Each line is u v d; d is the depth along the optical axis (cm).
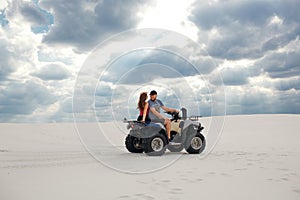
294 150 711
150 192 335
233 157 599
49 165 516
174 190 343
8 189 350
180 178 406
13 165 514
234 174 430
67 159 586
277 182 379
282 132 1127
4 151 738
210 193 330
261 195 322
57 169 479
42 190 344
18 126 1519
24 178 410
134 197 315
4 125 1549
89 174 436
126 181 390
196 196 319
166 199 308
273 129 1216
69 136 1268
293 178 402
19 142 1040
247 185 365
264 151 695
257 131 1184
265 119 1529
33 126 1540
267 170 459
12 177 417
